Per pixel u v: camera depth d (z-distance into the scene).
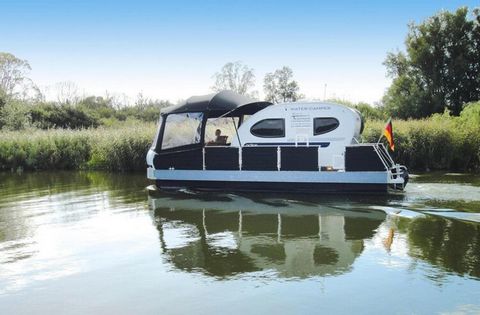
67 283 6.88
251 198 12.84
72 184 17.22
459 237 8.57
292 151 13.01
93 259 7.95
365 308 5.77
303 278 6.82
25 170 23.03
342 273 6.98
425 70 42.03
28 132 28.02
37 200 13.85
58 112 44.72
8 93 53.31
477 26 41.00
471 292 6.14
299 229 9.53
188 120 14.11
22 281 6.99
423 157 19.09
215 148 13.77
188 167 14.07
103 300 6.23
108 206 12.55
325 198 12.40
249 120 13.96
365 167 12.34
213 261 7.68
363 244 8.38
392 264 7.29
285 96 45.38
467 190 12.66
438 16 41.66
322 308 5.80
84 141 24.03
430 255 7.63
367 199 12.02
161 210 11.75
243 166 13.49
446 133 19.09
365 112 32.78
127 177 18.95
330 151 13.26
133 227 10.10
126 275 7.14
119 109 58.00
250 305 5.94
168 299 6.20
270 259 7.71
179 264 7.57
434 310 5.66
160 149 14.39
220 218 10.68
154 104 59.00
